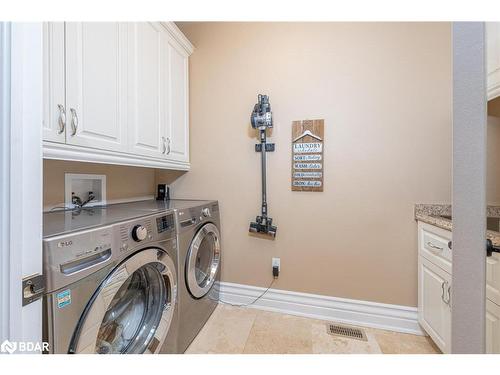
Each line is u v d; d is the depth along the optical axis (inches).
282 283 72.5
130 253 36.9
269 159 72.2
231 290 76.6
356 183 65.9
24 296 20.6
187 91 76.5
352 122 65.6
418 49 60.8
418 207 61.1
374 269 65.2
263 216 71.3
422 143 61.2
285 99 70.5
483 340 22.0
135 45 54.0
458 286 23.0
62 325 26.4
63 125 38.1
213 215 69.5
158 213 45.3
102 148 45.6
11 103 19.3
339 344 57.6
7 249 19.2
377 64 63.5
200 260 68.6
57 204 51.0
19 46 19.8
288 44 69.9
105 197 63.0
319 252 69.4
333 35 66.4
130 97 52.7
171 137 68.3
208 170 78.2
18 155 19.8
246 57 73.7
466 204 22.3
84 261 29.4
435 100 60.2
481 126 21.4
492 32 23.0
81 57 41.1
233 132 75.7
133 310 44.8
